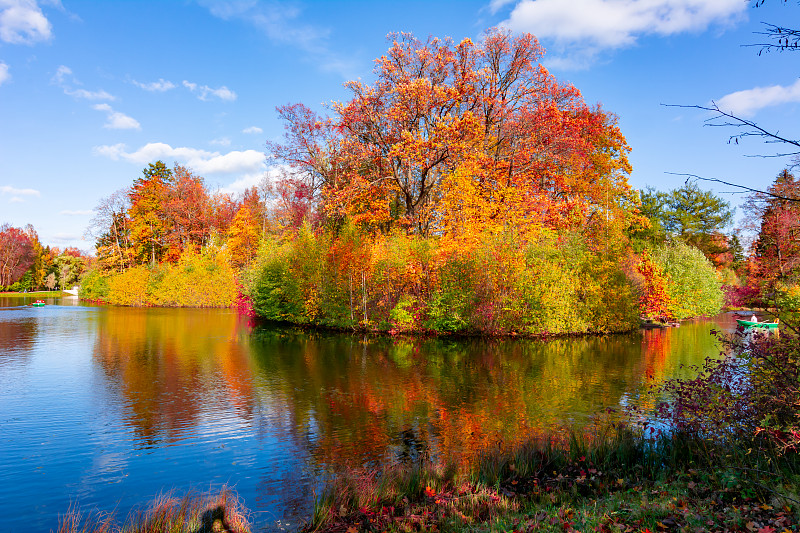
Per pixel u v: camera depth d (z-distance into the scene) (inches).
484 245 924.0
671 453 259.0
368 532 190.4
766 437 230.4
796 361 243.0
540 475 249.1
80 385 475.8
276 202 2137.1
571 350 732.7
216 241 2256.4
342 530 194.1
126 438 320.8
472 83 1159.0
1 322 1150.3
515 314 901.8
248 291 1390.3
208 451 295.9
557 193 1275.8
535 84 1214.9
